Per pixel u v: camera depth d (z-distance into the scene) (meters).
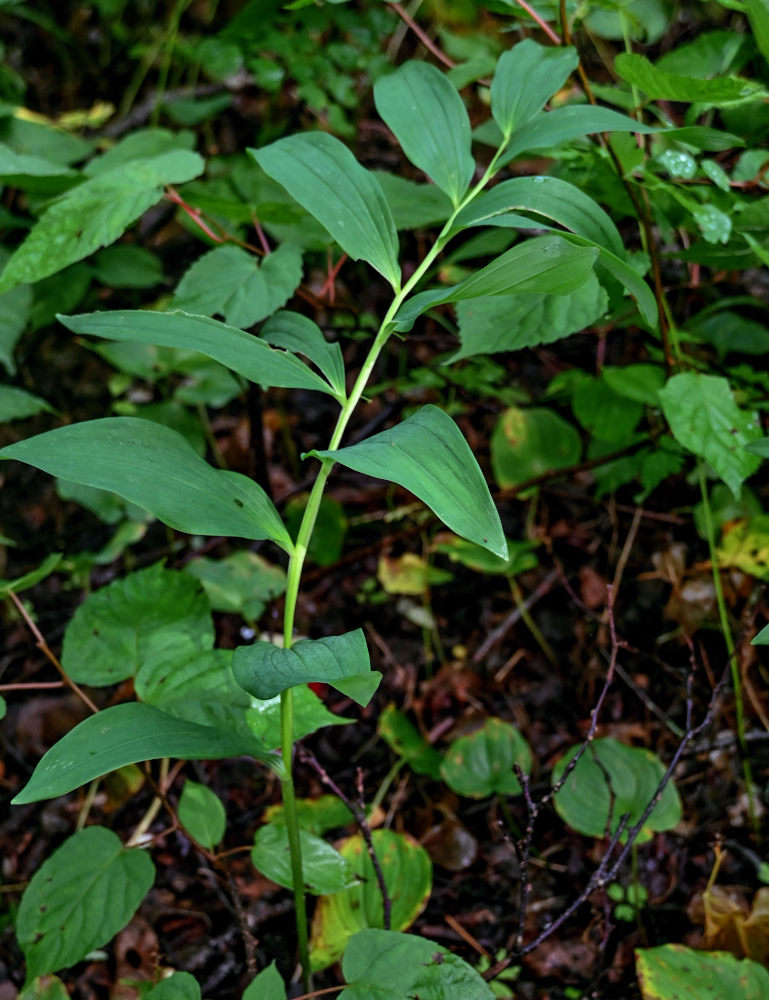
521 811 0.85
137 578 0.76
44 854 0.85
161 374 0.98
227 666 0.73
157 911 0.81
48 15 1.43
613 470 0.93
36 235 0.77
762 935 0.76
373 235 0.68
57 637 0.95
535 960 0.78
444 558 0.99
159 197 0.78
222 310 0.77
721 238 0.73
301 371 0.65
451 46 1.08
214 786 0.87
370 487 1.03
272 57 1.01
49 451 0.62
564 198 0.69
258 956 0.79
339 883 0.71
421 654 0.94
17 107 1.12
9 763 0.89
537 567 0.97
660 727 0.88
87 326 0.63
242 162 0.97
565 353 1.02
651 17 1.01
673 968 0.73
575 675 0.92
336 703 0.91
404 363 1.04
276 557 0.98
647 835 0.78
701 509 0.91
